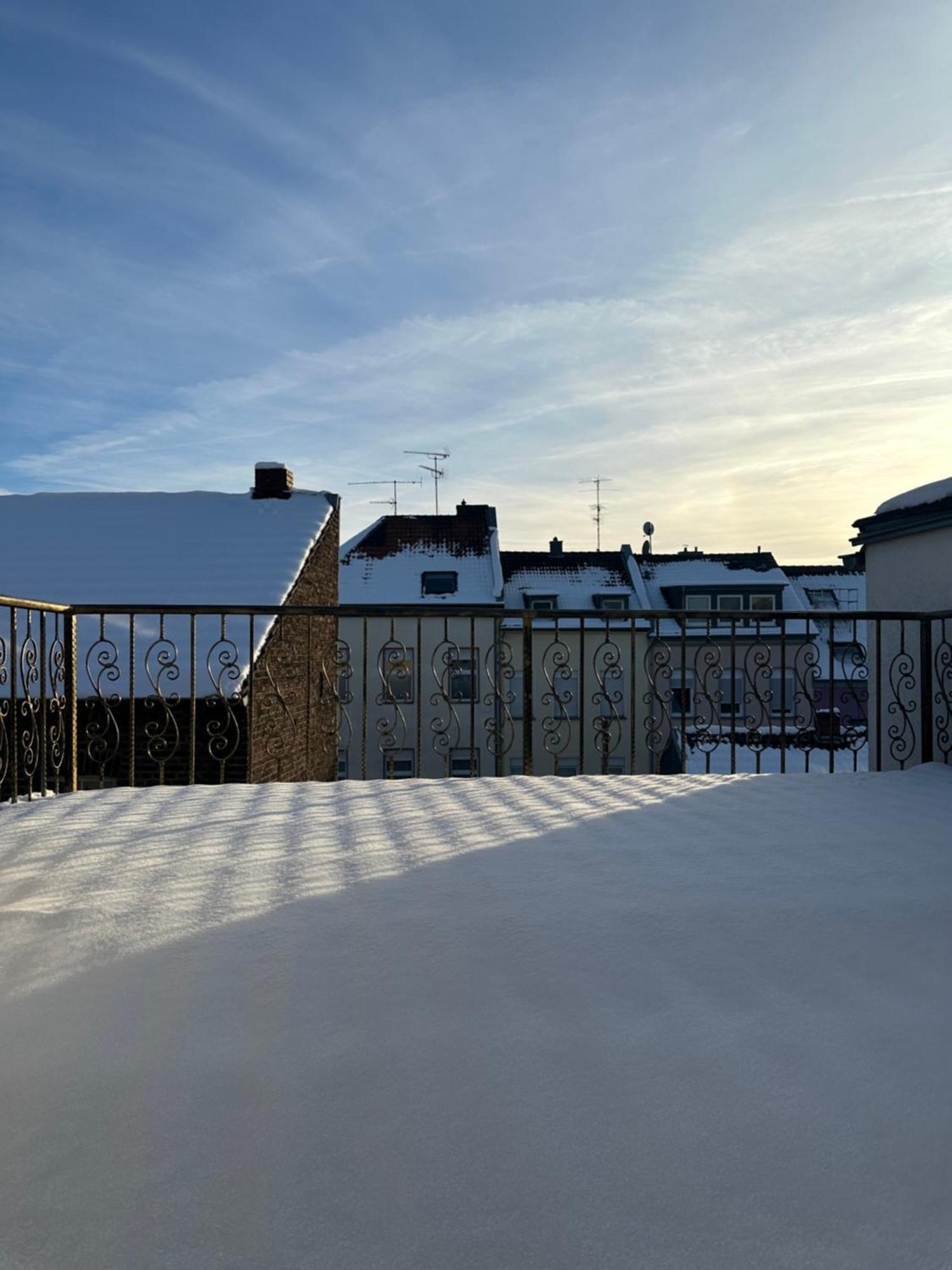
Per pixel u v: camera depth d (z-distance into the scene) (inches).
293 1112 43.8
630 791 137.2
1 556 502.3
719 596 999.6
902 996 58.7
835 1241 34.4
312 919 73.8
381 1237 34.6
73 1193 37.5
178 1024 53.9
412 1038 52.0
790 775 154.2
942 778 150.8
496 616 165.2
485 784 144.3
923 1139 41.5
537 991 59.1
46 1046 51.1
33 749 137.3
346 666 167.8
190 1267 32.9
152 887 83.3
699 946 67.9
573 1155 40.1
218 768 354.3
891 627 195.5
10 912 75.2
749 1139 41.5
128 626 366.6
